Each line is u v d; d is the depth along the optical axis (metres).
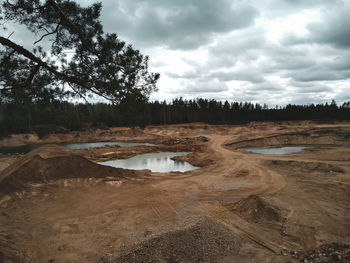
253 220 9.49
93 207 11.06
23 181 12.23
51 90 7.48
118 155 33.72
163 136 59.97
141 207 11.18
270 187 14.13
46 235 8.26
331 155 23.41
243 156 27.20
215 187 14.70
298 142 47.09
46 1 6.55
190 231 7.23
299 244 7.38
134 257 6.38
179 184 15.46
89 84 7.38
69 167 14.49
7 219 9.16
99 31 7.60
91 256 7.00
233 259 6.57
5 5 6.34
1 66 6.56
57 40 7.34
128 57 7.34
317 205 10.61
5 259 5.84
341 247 6.84
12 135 52.25
